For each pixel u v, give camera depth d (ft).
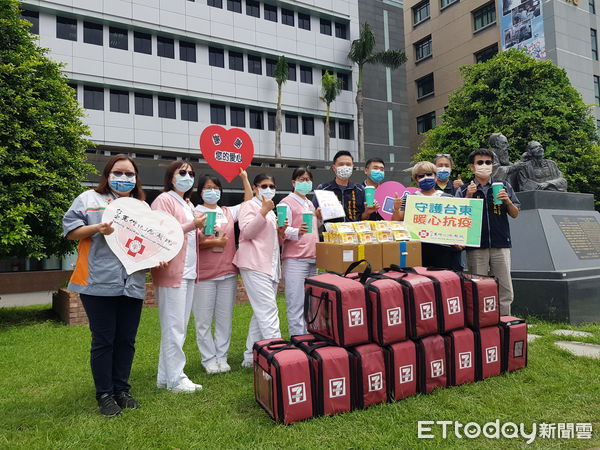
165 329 11.96
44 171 24.54
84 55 65.10
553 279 19.10
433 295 11.26
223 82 76.13
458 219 13.55
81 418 10.09
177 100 73.05
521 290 20.02
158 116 71.36
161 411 10.45
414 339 11.01
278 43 81.20
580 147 51.26
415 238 14.02
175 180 12.68
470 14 93.04
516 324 12.57
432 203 13.99
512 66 53.78
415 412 9.87
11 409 10.92
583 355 13.65
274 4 82.12
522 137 52.01
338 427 9.28
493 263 16.03
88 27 66.33
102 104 67.36
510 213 15.42
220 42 75.61
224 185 56.70
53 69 27.53
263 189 13.88
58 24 64.34
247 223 13.39
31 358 16.21
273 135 81.15
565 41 76.79
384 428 9.17
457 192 16.89
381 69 90.33
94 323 10.39
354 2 89.20
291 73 83.87
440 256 15.07
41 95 26.68
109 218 10.39
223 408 10.55
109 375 10.60
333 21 88.33
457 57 96.02
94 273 10.28
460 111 57.82
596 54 81.97
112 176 10.73
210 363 13.75
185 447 8.55
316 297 11.23
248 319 23.48
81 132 28.35
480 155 15.83
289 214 14.21
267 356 9.95
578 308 18.69
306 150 83.92
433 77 102.68
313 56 84.64
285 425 9.39
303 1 83.46
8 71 24.13
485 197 15.89
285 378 9.47
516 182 24.18
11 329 23.21
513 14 81.82
